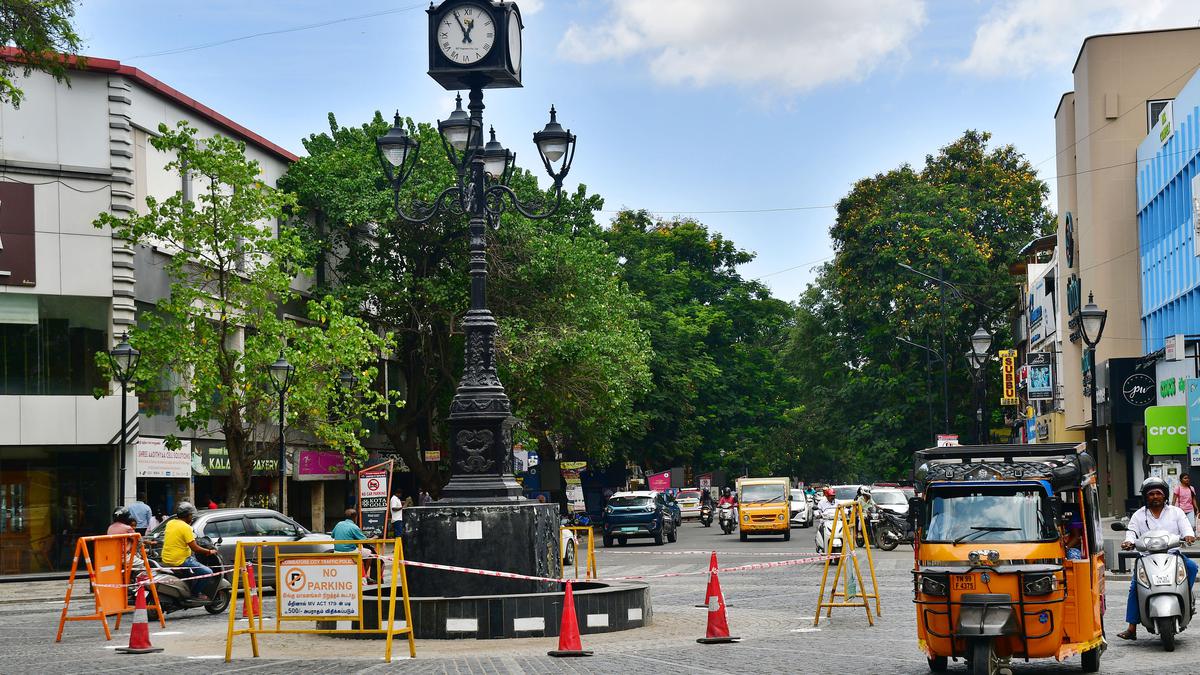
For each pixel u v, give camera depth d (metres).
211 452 41.47
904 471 74.69
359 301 46.44
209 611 23.53
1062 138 61.41
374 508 36.44
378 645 17.44
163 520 33.78
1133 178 54.88
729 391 80.62
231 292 36.50
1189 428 40.00
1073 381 61.28
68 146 37.22
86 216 37.31
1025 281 75.75
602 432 52.66
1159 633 15.62
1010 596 12.55
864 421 74.88
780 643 16.83
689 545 49.94
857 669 14.08
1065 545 13.16
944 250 71.81
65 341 37.00
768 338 102.81
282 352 36.38
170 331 35.41
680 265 83.06
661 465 74.06
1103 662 14.41
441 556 18.91
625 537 52.25
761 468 106.81
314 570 15.96
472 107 20.64
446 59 20.25
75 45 27.94
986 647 12.45
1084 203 56.50
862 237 73.19
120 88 37.91
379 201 45.69
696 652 15.93
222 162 36.00
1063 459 13.68
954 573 12.70
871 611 21.33
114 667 15.37
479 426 19.52
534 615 18.02
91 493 37.38
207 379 35.06
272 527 27.48
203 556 25.16
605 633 18.39
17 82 36.44
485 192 20.58
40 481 36.81
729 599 24.45
